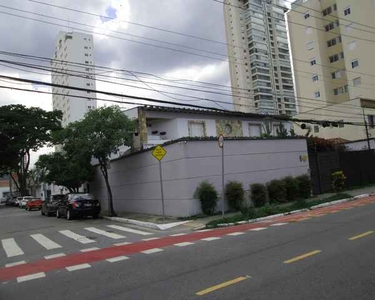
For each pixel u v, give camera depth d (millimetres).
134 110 29188
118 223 19297
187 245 10633
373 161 28531
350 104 45000
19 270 9094
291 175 22281
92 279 7508
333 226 11648
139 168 22547
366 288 5629
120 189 25594
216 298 5633
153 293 6180
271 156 21500
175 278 7020
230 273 7027
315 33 62312
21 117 58344
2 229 20297
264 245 9523
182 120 30266
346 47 55406
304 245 9070
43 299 6395
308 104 62188
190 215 17688
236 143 19969
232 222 15086
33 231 18219
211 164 18750
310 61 62969
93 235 14906
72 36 104062
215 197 18062
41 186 73375
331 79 62000
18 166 64625
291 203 20109
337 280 6090
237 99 50719
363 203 18094
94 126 22156
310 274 6531
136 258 9336
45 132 60844
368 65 52781
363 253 7750
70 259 9992
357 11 53781
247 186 20047
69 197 24031
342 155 26328
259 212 16391
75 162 28609
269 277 6535
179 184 18281
